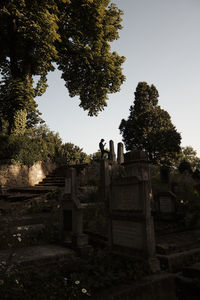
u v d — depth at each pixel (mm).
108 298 3605
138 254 5188
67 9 18453
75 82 25891
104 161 12242
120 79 23859
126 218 5590
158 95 45750
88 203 9984
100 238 6551
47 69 21188
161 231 7180
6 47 19219
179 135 39188
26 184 15305
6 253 5227
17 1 14242
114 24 22719
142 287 4020
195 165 58469
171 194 9227
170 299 4039
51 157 18219
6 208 8914
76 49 21125
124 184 5789
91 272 4559
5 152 14562
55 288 3824
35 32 14820
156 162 38750
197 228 8305
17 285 3705
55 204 9164
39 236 6750
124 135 43750
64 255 5227
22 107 16438
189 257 5469
